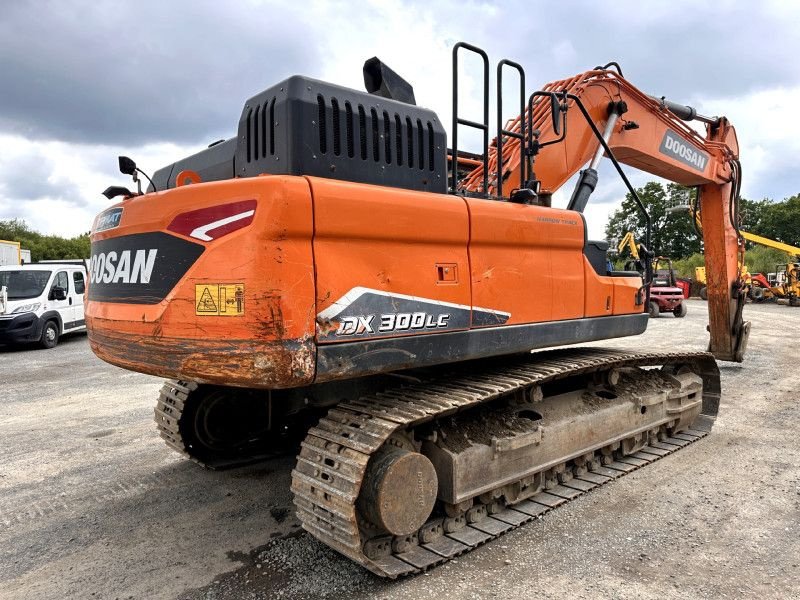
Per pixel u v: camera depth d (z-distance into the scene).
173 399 4.69
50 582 3.12
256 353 2.61
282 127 2.93
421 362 3.13
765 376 8.52
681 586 3.00
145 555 3.40
